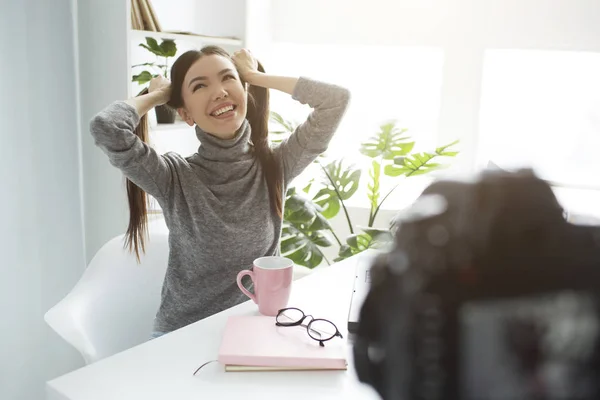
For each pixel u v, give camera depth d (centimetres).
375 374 25
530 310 21
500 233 23
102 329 128
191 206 121
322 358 77
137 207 128
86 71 177
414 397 23
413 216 25
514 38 233
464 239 23
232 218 123
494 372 21
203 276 123
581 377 21
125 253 139
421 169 206
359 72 263
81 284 130
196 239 122
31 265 165
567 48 228
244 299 125
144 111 120
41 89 163
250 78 128
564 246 22
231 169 125
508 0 230
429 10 240
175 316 124
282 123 224
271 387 73
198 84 116
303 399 71
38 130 163
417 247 24
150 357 81
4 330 159
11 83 153
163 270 144
